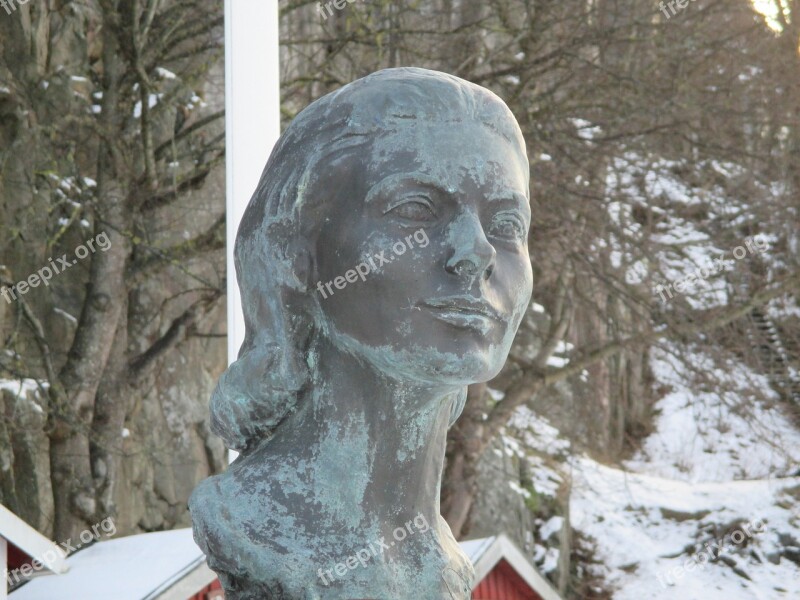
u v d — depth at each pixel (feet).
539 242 27.14
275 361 6.86
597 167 28.17
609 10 27.99
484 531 31.01
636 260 28.12
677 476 41.57
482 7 29.50
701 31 28.73
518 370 32.73
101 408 27.66
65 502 26.68
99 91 28.60
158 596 13.47
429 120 6.66
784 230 30.14
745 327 30.42
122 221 27.94
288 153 6.95
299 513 6.66
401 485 6.94
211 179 29.76
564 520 34.53
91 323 27.50
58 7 28.40
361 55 28.55
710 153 28.09
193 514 6.78
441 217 6.60
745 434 43.50
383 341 6.54
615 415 41.70
